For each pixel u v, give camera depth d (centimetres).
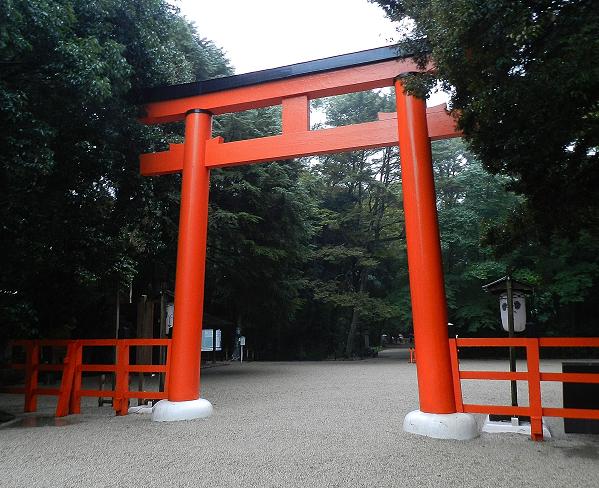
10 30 626
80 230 930
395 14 633
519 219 687
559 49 424
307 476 469
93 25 799
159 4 890
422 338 663
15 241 809
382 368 1989
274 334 2981
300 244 2047
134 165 979
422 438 618
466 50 481
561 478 461
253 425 712
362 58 784
